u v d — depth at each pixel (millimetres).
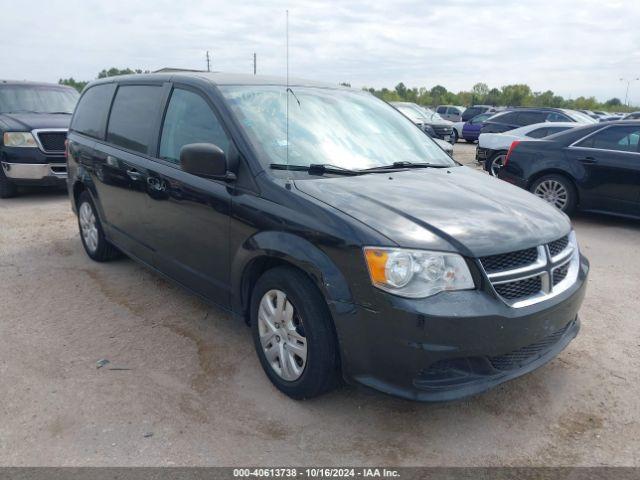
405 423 2990
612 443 2859
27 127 8445
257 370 3498
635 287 5164
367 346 2711
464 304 2617
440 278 2639
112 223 4973
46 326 4090
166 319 4234
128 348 3768
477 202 3199
